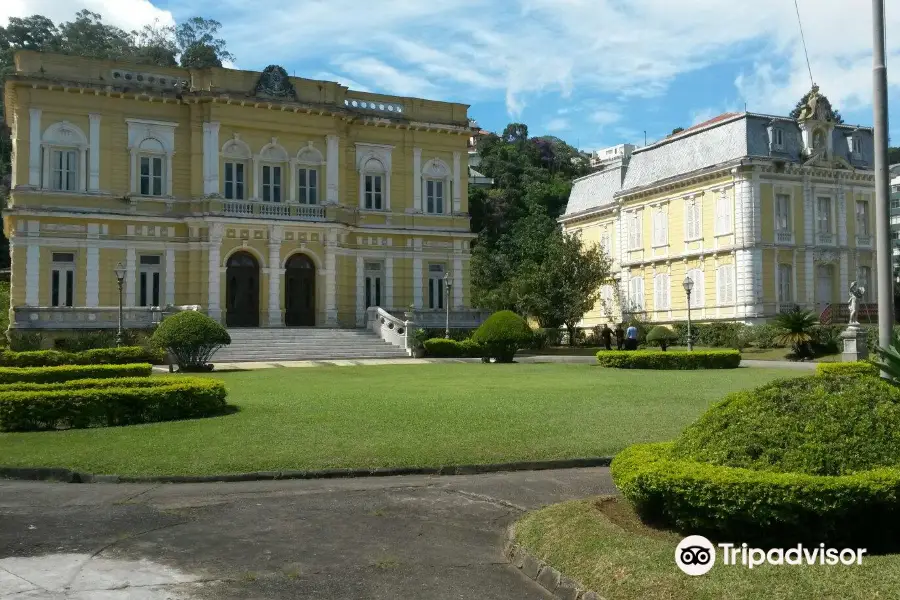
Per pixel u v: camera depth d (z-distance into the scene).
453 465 12.00
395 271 43.72
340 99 41.62
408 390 20.89
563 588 6.93
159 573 7.25
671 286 52.28
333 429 14.33
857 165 50.06
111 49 71.94
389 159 43.66
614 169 60.56
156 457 12.20
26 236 35.78
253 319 39.19
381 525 9.03
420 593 6.96
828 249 48.31
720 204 48.22
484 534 8.81
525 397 19.09
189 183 38.75
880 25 10.88
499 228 78.88
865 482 6.67
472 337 38.09
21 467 11.70
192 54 72.50
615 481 8.40
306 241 40.28
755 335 43.47
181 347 27.62
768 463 7.32
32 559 7.60
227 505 9.84
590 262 51.00
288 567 7.51
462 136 45.41
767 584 6.05
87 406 14.99
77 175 36.88
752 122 47.41
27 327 33.06
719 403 8.44
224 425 14.80
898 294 50.56
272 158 40.00
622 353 31.39
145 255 38.06
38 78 35.75
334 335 37.81
